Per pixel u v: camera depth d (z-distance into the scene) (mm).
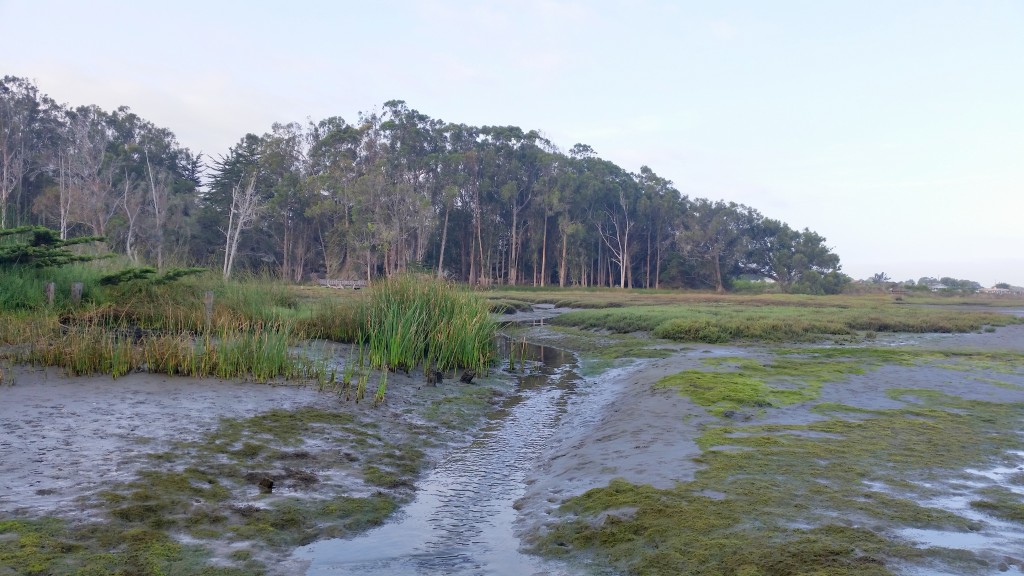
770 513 5598
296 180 71438
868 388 12203
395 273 18438
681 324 23812
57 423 7855
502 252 85938
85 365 10766
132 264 20844
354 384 12000
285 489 6484
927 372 14211
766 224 88438
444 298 16656
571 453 8453
